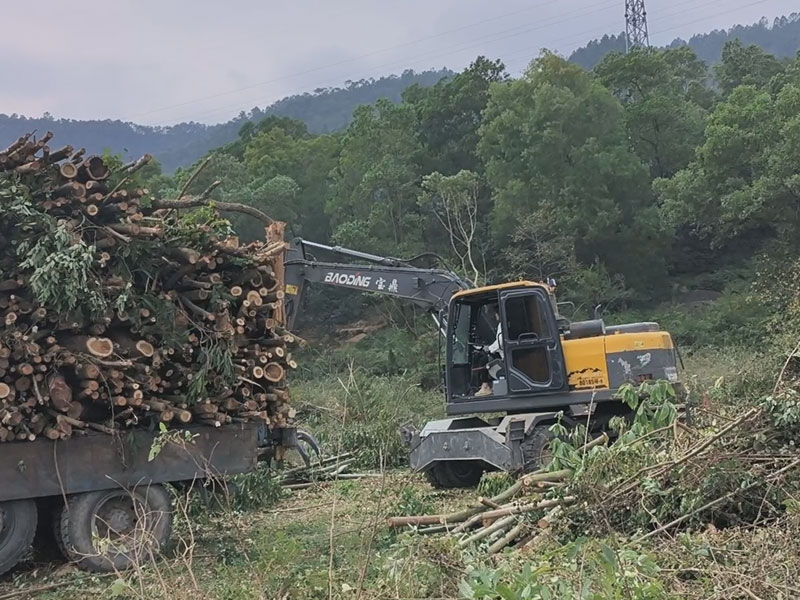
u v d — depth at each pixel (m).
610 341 11.73
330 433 15.34
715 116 33.12
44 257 7.20
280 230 9.73
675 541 6.19
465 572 5.67
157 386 8.05
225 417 8.29
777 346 14.80
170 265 8.16
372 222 37.56
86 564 7.58
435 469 12.09
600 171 35.38
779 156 29.75
